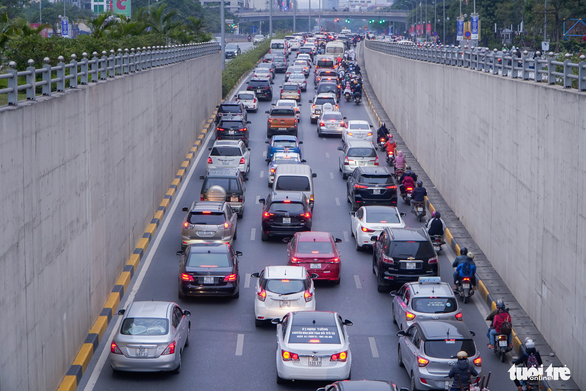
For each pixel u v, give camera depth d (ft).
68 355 52.16
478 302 69.87
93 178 60.90
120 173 73.10
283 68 286.46
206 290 66.23
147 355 50.06
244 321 63.87
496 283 73.61
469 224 90.79
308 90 236.43
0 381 37.99
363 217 84.48
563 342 54.95
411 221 95.40
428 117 122.72
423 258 69.26
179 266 73.46
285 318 53.21
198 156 134.31
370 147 119.24
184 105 127.34
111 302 65.72
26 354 42.45
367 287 73.26
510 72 75.61
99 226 63.26
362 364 55.47
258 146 144.77
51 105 48.32
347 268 79.15
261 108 194.80
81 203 56.70
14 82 41.70
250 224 94.73
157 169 97.60
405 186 105.19
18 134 41.32
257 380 52.16
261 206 103.40
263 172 123.75
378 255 72.84
